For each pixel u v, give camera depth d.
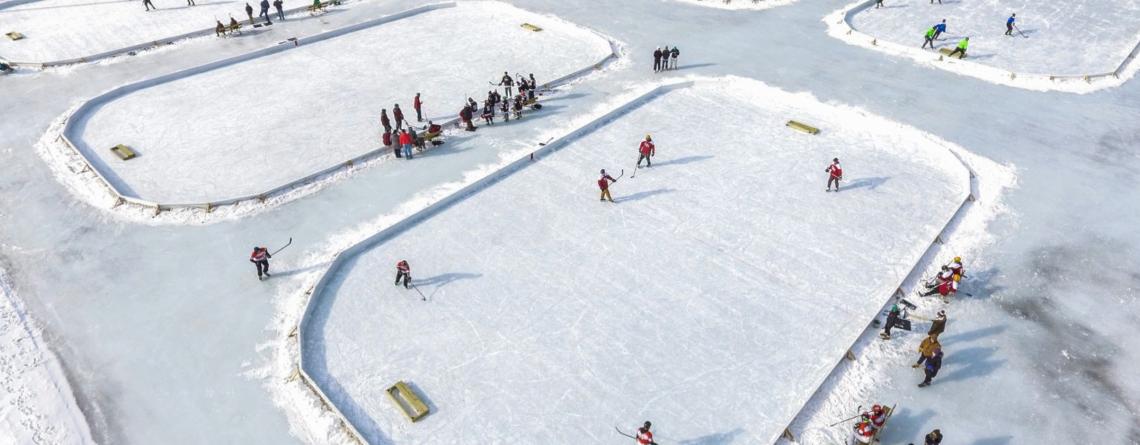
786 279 25.20
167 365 21.81
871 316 23.48
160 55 44.75
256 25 49.31
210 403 20.52
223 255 26.55
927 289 24.34
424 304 24.14
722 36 46.59
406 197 29.89
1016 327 23.08
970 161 32.19
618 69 42.09
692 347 22.33
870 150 33.44
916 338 22.72
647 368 21.58
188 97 38.97
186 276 25.53
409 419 19.83
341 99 38.53
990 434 19.47
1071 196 29.64
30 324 23.47
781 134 35.00
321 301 24.25
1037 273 25.42
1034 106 37.06
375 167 32.22
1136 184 30.39
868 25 48.22
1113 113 36.28
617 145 34.16
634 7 52.00
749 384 21.03
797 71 41.34
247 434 19.55
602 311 23.78
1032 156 32.50
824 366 21.62
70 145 33.72
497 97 35.78
